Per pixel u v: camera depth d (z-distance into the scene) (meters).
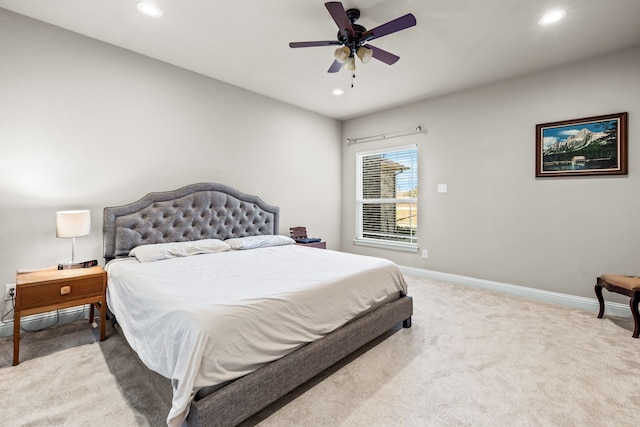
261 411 1.52
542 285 3.26
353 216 5.10
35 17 2.38
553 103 3.15
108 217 2.72
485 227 3.66
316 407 1.55
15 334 1.92
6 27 2.29
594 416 1.49
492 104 3.56
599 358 2.03
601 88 2.88
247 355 1.39
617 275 2.61
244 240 3.42
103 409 1.50
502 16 2.28
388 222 4.71
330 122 5.00
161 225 3.04
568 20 2.33
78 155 2.63
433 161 4.09
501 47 2.75
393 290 2.43
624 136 2.77
